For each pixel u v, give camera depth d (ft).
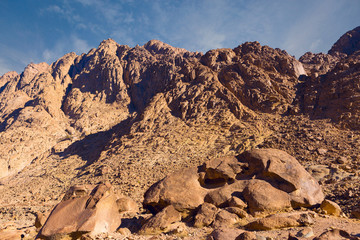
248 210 43.37
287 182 46.19
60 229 36.17
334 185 69.82
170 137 162.61
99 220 38.78
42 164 215.10
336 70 165.17
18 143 244.42
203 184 51.26
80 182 141.28
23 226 67.05
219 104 179.93
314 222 36.06
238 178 50.72
